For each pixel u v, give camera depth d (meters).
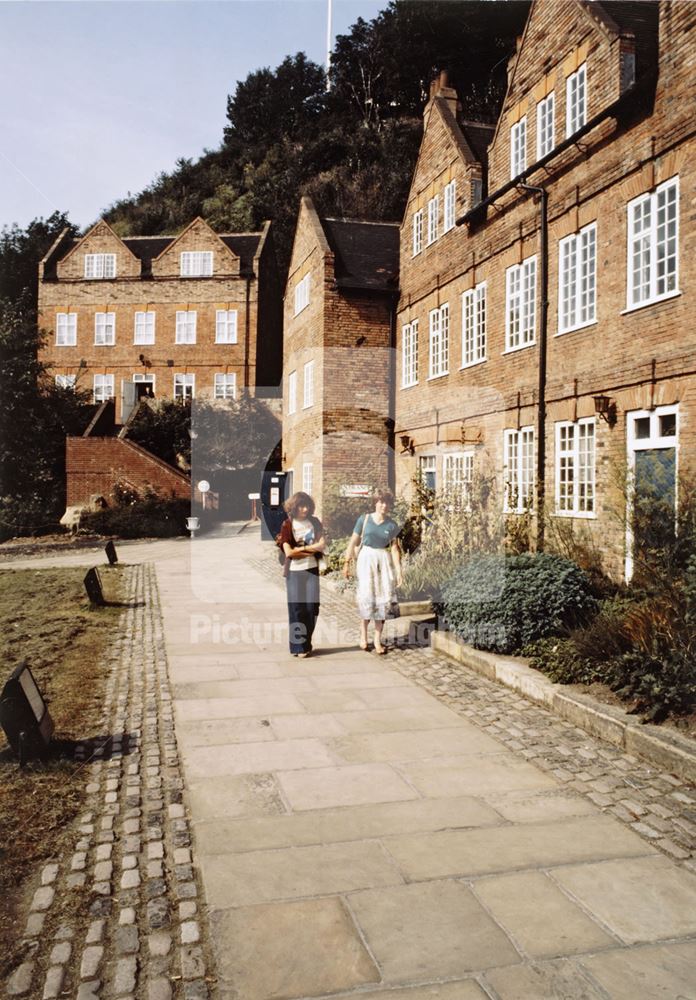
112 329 39.94
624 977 3.06
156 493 28.58
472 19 52.31
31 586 14.71
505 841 4.21
